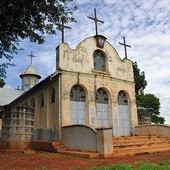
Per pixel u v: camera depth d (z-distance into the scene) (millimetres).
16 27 12055
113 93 20734
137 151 14438
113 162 10891
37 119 21656
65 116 17516
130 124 21375
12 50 12828
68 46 19156
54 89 19297
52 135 17938
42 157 13055
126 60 22734
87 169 8555
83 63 19656
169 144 17375
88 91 19250
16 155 14086
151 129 20328
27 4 11555
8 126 17406
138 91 37969
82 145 14516
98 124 19375
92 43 20797
